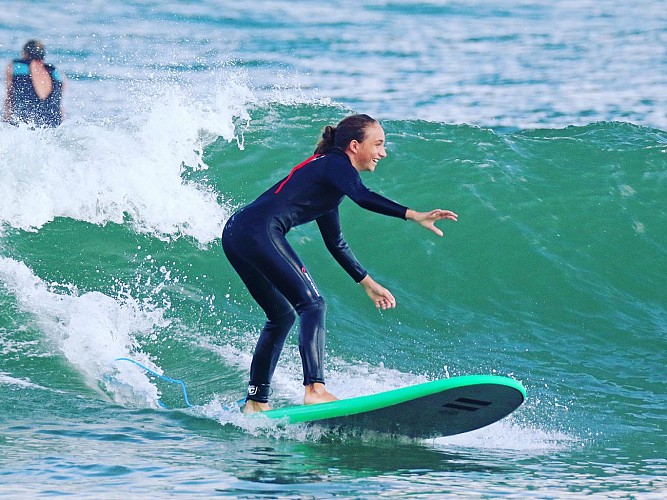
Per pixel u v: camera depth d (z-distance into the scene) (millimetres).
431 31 92250
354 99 63625
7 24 85312
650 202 33938
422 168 35250
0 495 14180
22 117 44656
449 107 62125
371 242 31609
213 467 16203
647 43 86875
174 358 24109
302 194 18391
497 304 29484
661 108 62094
